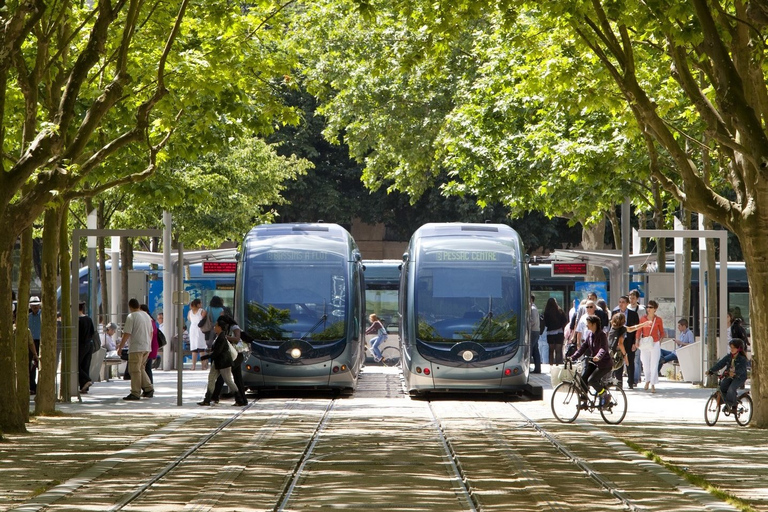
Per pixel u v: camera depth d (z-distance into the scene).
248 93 48.47
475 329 54.88
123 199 77.50
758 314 40.06
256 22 46.75
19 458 30.84
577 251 75.00
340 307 56.69
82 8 47.19
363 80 81.25
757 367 40.38
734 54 38.62
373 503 23.58
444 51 42.38
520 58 63.25
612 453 32.31
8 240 37.12
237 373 49.56
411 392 57.56
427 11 40.59
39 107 45.66
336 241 58.50
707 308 61.06
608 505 23.48
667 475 27.55
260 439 35.66
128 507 22.92
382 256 132.38
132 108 48.56
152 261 76.31
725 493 24.52
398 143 83.81
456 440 35.72
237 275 57.53
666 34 36.53
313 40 79.31
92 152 49.66
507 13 40.12
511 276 55.84
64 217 48.38
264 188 93.06
